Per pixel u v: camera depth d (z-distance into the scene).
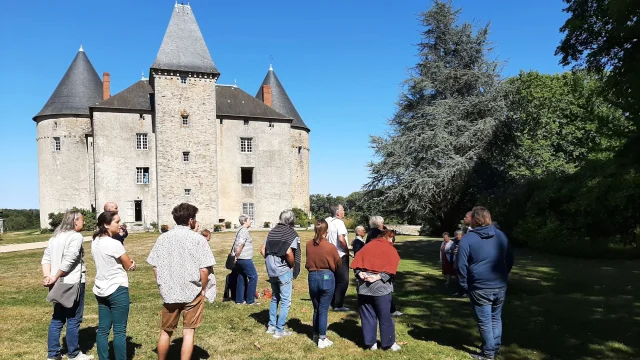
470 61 26.28
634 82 12.62
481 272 4.94
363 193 27.14
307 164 43.81
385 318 5.38
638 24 11.66
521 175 25.17
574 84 23.75
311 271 5.61
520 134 26.80
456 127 23.94
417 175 23.50
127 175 32.97
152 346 5.61
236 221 35.31
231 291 8.40
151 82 35.53
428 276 11.34
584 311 7.04
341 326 6.56
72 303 4.89
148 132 33.69
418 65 26.80
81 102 36.50
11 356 5.19
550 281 10.08
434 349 5.43
